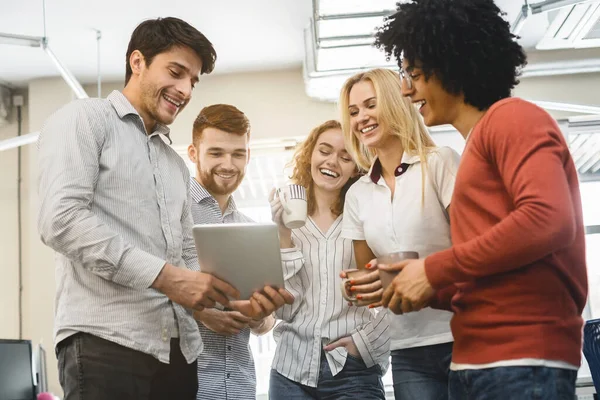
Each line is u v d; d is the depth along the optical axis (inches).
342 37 169.5
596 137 239.1
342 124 100.5
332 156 106.2
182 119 231.9
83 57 217.3
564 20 192.7
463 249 55.0
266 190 247.3
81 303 76.7
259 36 209.6
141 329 76.8
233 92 233.5
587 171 250.1
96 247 73.5
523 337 53.2
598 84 227.5
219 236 78.7
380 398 103.5
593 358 99.7
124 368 75.6
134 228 79.1
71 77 187.3
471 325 56.4
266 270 81.6
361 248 98.3
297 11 194.4
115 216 78.3
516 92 227.5
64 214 73.6
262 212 246.1
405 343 88.6
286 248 104.5
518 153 53.9
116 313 76.2
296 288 105.0
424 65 63.5
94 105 80.4
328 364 102.0
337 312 103.2
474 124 63.7
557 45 207.8
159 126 87.7
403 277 59.5
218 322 99.3
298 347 103.6
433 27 62.1
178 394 80.7
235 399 105.7
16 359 157.1
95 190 78.2
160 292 78.7
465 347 57.1
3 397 151.6
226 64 228.2
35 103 232.4
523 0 183.9
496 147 55.7
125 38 206.2
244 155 115.6
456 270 55.4
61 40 205.8
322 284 104.2
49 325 221.1
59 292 78.9
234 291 81.8
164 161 86.4
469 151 58.7
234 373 106.4
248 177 244.1
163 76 85.0
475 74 62.0
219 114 114.0
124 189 79.3
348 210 98.3
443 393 87.3
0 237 230.1
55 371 217.6
